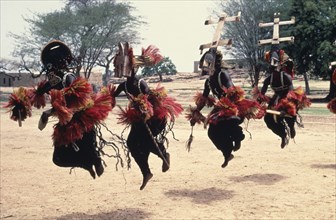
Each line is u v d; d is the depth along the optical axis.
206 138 18.70
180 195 8.92
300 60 49.62
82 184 10.09
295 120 11.11
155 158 13.82
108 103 7.09
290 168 11.66
